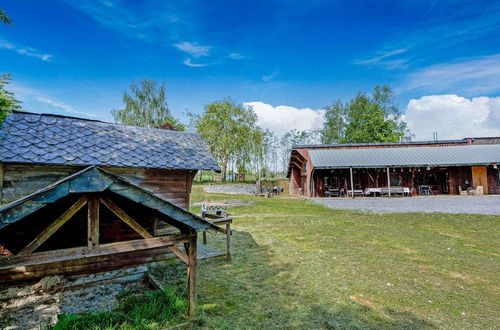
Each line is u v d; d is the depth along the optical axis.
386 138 41.97
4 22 7.55
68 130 6.61
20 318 4.36
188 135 9.07
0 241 5.37
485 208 16.23
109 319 4.07
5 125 5.90
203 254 7.71
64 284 5.47
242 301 4.91
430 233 10.43
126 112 36.91
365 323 4.12
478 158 24.86
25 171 5.49
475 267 6.56
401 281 5.76
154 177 6.99
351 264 6.90
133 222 3.60
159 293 4.97
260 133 43.50
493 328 3.97
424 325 4.05
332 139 53.09
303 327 4.03
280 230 11.55
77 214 6.02
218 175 47.47
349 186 26.77
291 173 33.28
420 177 27.12
